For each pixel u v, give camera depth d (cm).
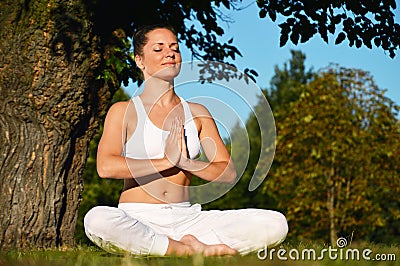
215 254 448
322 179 1789
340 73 1756
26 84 689
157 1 854
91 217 449
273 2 844
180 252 449
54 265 371
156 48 484
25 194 702
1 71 689
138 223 449
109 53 747
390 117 1739
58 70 688
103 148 475
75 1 685
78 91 703
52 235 711
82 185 753
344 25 845
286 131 1795
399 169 1748
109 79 750
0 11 684
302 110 1772
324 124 1736
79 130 733
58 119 706
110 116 483
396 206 1830
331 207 1775
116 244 449
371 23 852
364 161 1736
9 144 702
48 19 682
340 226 1769
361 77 1748
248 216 469
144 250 448
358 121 1739
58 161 715
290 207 1831
